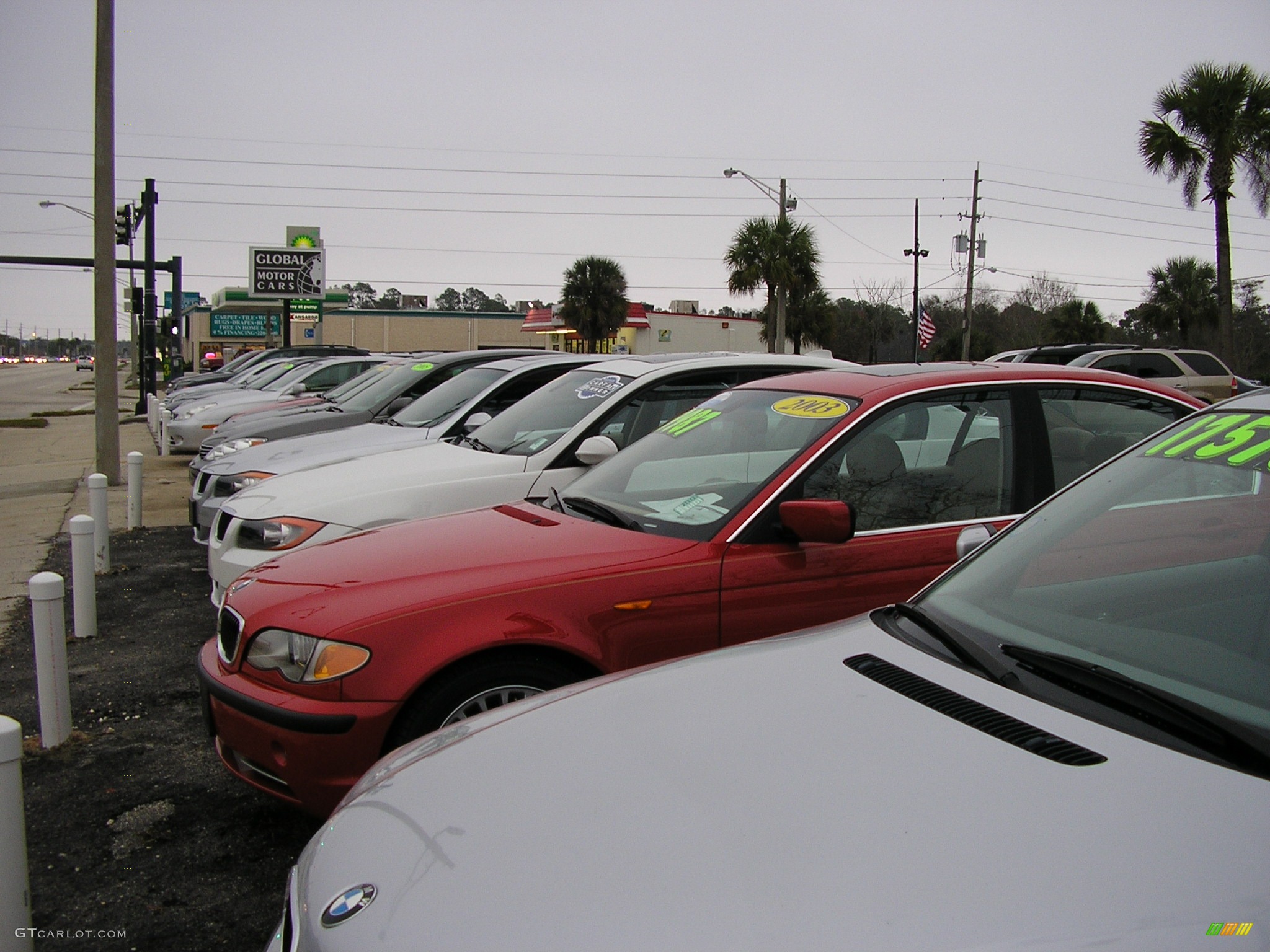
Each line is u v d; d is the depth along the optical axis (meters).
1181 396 4.44
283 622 3.35
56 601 4.53
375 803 2.01
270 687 3.32
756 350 50.34
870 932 1.39
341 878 1.80
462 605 3.27
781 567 3.53
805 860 1.54
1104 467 2.68
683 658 2.50
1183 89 26.45
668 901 1.50
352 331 65.00
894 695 2.02
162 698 5.22
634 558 3.47
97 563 8.27
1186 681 1.96
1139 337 47.97
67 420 30.39
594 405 5.88
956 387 3.99
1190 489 2.38
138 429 26.61
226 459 7.76
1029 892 1.42
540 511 4.15
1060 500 2.66
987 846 1.52
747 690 2.14
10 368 139.75
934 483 3.86
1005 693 1.99
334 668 3.19
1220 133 25.83
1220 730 1.74
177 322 36.59
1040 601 2.34
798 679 2.16
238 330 63.38
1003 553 2.57
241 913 3.18
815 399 4.08
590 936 1.47
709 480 3.89
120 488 13.74
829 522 3.15
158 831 3.73
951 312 58.75
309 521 5.21
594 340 41.81
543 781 1.89
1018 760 1.73
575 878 1.58
